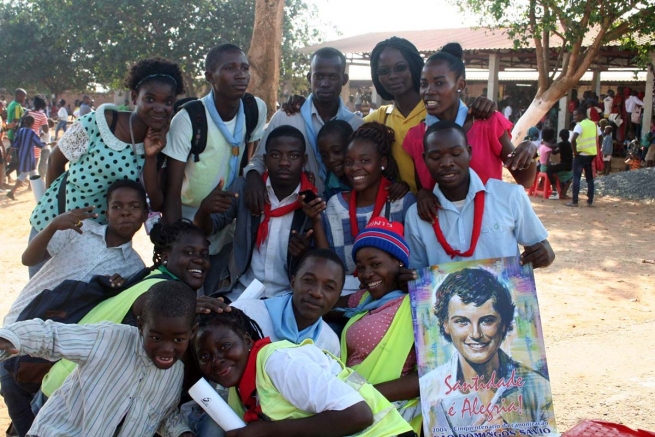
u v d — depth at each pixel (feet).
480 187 13.28
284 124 16.57
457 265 12.62
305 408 10.44
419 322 12.41
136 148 14.10
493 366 12.23
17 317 12.93
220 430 11.40
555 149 54.54
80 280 13.20
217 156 15.14
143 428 10.96
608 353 21.68
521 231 13.43
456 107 14.49
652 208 50.96
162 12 78.64
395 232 13.07
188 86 84.28
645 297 28.35
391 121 15.92
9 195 47.80
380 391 11.98
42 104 58.65
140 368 10.82
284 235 14.75
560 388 18.98
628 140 82.94
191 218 16.06
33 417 13.37
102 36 80.28
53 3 81.35
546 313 26.20
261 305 12.68
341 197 14.79
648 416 17.12
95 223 13.82
